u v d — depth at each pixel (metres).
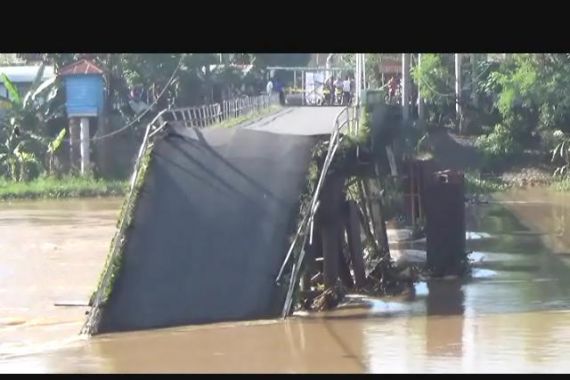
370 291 36.06
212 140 32.66
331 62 116.00
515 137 87.75
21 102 88.31
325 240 33.59
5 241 53.59
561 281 39.38
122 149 89.00
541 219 61.16
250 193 32.53
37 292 38.28
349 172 34.94
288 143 33.34
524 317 32.09
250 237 32.12
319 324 30.94
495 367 25.31
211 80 89.94
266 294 31.86
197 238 31.53
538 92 81.25
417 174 44.06
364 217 38.19
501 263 44.41
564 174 84.44
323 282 33.78
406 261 41.72
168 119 39.28
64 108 88.81
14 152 87.44
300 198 32.88
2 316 33.62
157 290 30.69
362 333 29.67
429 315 32.44
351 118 38.94
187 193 31.78
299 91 98.69
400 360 26.19
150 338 29.19
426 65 87.06
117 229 30.94
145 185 31.27
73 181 85.44
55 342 29.05
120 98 89.19
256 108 65.25
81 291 38.44
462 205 40.78
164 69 87.31
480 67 94.69
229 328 30.42
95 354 27.31
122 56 87.31
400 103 66.88
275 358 26.58
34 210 71.88
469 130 90.06
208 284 31.31
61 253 48.91
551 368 25.14
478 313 32.81
